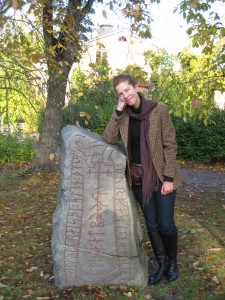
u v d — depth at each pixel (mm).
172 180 3652
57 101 8109
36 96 5590
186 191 9031
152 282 3979
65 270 3828
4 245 5273
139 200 3873
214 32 5617
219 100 15047
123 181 3750
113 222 3787
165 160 3660
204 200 8023
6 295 3816
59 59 7637
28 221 6457
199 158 13008
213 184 9984
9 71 5773
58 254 3807
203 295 3756
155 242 3949
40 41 5785
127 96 3496
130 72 5863
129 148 3727
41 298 3717
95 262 3830
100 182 3746
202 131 12742
